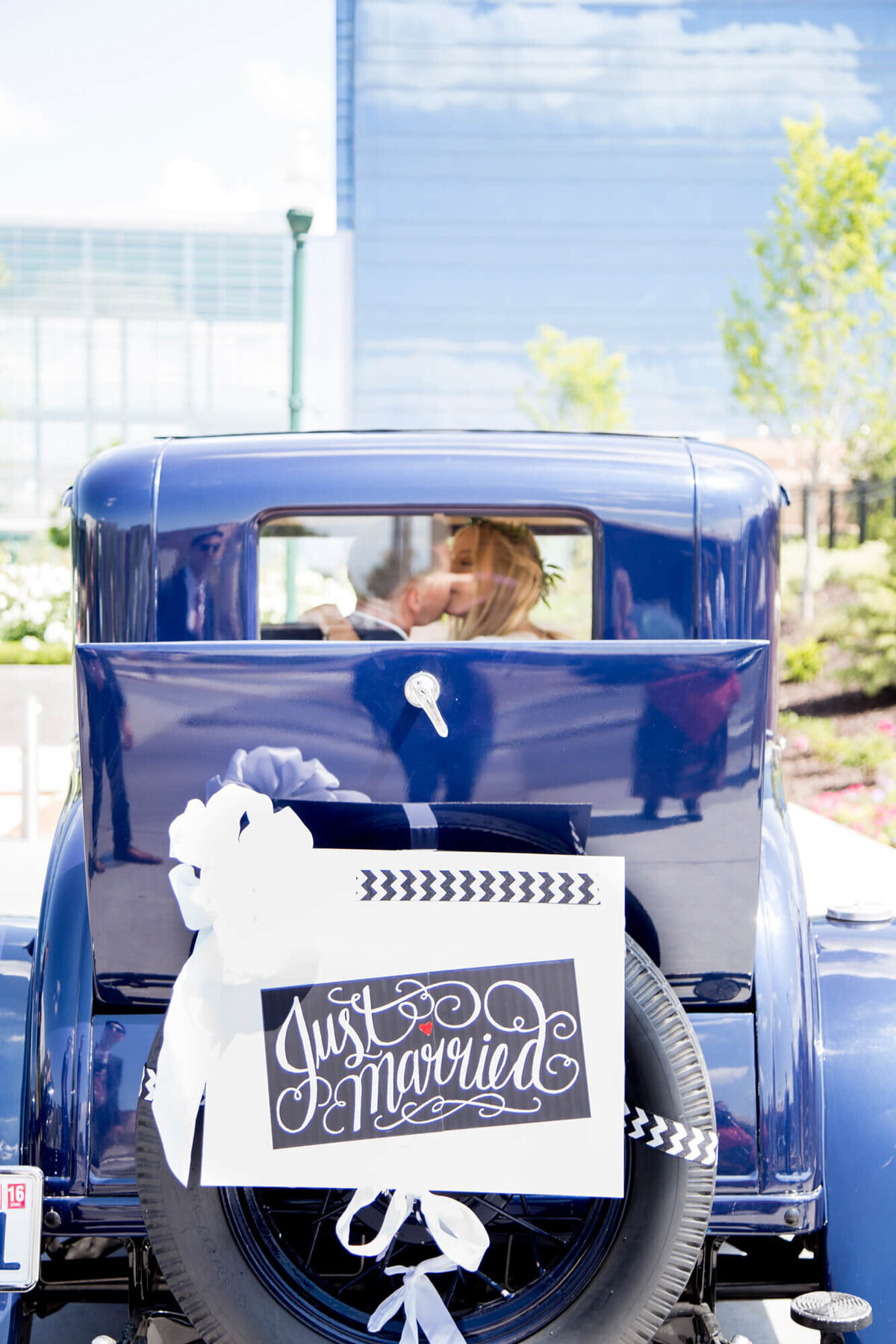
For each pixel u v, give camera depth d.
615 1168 1.78
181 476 2.27
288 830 1.80
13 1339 2.08
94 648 1.72
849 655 14.60
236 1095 1.78
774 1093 2.00
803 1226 2.02
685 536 2.27
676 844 1.86
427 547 2.64
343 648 1.73
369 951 1.81
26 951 2.28
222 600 2.28
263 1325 1.80
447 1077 1.80
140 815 1.82
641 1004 1.81
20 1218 1.89
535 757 1.80
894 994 2.24
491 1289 2.06
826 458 16.45
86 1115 1.99
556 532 2.54
